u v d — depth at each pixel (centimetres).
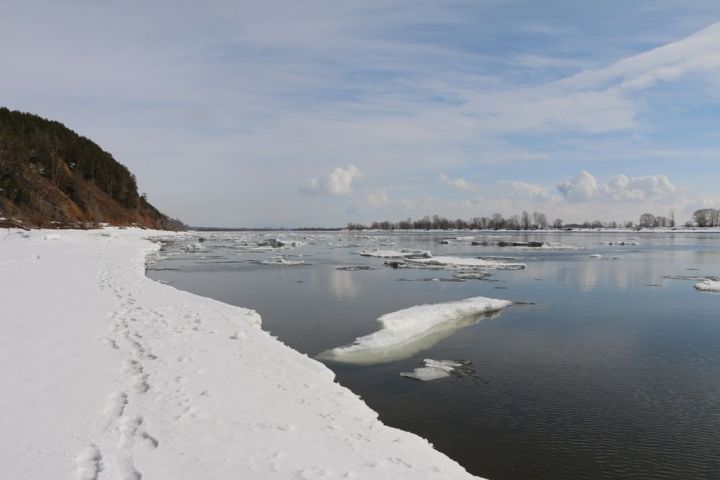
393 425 956
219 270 3812
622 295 2600
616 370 1317
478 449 866
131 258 3212
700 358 1433
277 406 724
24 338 945
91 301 1420
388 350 1495
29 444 514
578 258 5241
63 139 10344
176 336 1059
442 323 1875
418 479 539
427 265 4200
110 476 457
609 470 802
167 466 493
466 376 1257
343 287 2867
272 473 500
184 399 691
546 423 975
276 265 4275
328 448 592
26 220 6072
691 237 12669
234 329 1220
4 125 8638
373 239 11781
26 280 1805
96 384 713
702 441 906
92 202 8750
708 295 2603
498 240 10631
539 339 1642
